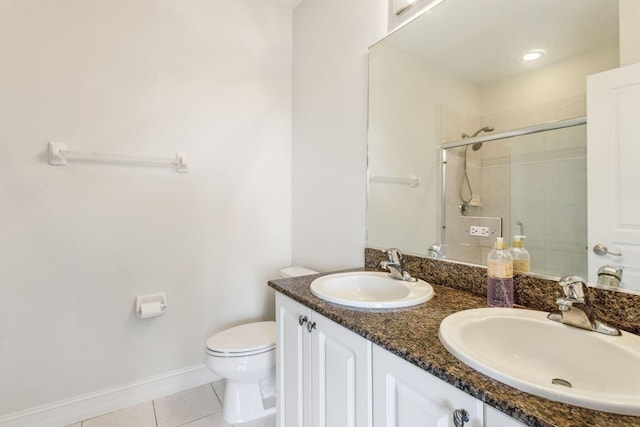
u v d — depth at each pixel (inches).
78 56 62.4
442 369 25.3
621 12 33.7
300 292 48.3
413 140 56.6
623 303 32.7
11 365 57.6
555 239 38.7
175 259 73.5
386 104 61.2
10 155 57.1
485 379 23.7
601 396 20.3
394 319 36.4
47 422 60.1
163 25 71.3
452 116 50.6
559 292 37.2
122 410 66.6
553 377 30.7
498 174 44.9
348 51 69.7
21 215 58.1
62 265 61.6
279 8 88.4
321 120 78.2
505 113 44.0
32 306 59.1
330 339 40.6
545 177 39.8
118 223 66.8
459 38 49.5
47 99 59.7
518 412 20.1
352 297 53.2
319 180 79.0
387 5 60.9
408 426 29.4
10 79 56.8
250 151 83.7
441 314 38.0
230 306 81.1
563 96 38.2
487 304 41.2
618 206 33.7
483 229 46.6
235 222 81.6
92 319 64.6
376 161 63.4
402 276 51.4
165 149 71.7
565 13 38.1
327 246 76.4
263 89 85.6
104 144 65.0
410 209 57.1
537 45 40.6
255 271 84.8
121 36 66.6
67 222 61.9
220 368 60.2
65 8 61.2
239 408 63.1
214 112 78.0
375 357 33.3
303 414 46.8
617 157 33.8
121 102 66.6
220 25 78.8
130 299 68.3
